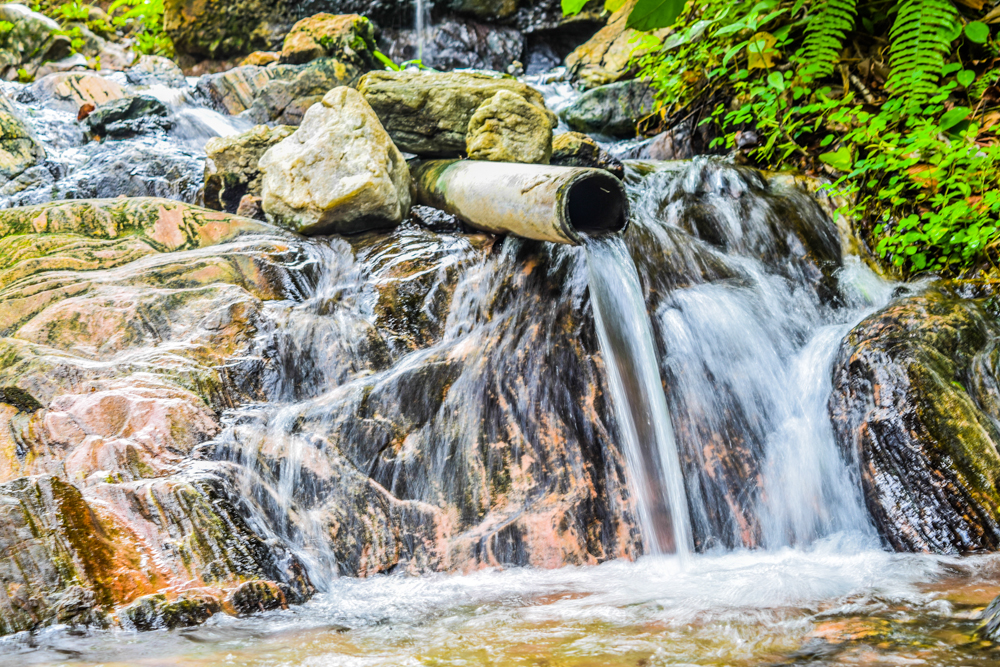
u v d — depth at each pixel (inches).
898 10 216.5
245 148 216.8
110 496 117.1
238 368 148.1
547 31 387.2
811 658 79.0
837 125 224.5
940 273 185.6
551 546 133.6
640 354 151.3
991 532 124.8
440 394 148.4
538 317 161.5
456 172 191.8
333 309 166.7
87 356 146.9
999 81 203.3
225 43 359.6
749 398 156.9
